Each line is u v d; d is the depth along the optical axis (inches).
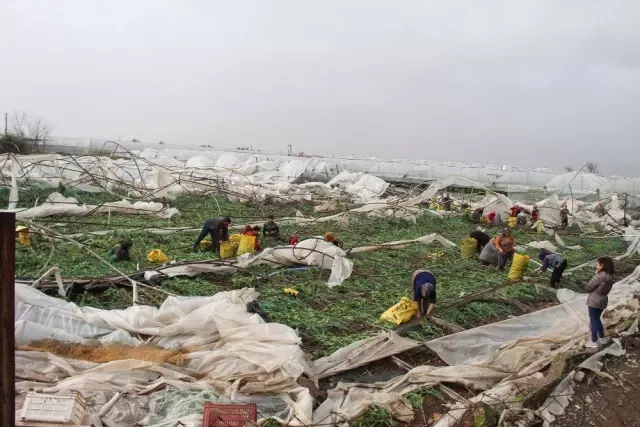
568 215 1174.3
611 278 393.1
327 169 2180.1
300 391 290.8
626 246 977.5
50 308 359.6
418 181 2246.6
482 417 277.0
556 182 1801.2
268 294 487.5
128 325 350.6
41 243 594.9
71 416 225.6
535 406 301.7
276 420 264.2
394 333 384.2
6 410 158.4
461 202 1374.3
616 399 326.3
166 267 514.6
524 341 396.5
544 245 866.1
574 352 377.7
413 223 1045.2
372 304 488.7
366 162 2492.6
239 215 1018.7
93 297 432.8
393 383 320.2
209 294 478.0
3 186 986.1
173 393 279.7
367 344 369.7
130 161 1419.8
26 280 438.3
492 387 324.5
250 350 317.4
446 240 824.3
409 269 644.7
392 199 1198.3
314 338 396.2
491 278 621.3
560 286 603.5
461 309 490.3
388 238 863.7
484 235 751.7
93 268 524.1
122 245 566.3
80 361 301.9
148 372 299.3
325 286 535.8
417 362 374.0
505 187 1974.7
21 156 1017.5
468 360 377.7
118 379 288.8
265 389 293.7
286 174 1916.8
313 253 596.4
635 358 390.9
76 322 353.4
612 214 1343.5
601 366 367.6
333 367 344.5
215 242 639.1
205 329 349.7
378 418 279.3
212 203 1137.4
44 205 827.4
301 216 1002.1
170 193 1180.5
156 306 422.3
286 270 574.9
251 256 589.3
